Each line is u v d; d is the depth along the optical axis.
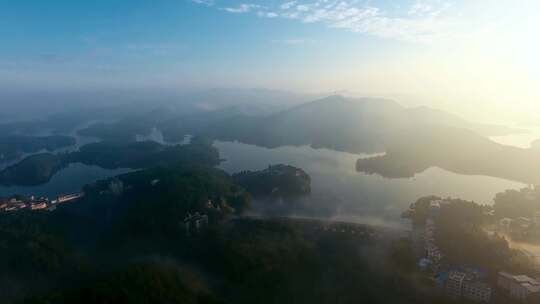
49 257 163.50
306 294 130.25
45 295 120.25
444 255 148.75
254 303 127.19
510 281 125.38
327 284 135.12
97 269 161.75
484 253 144.00
